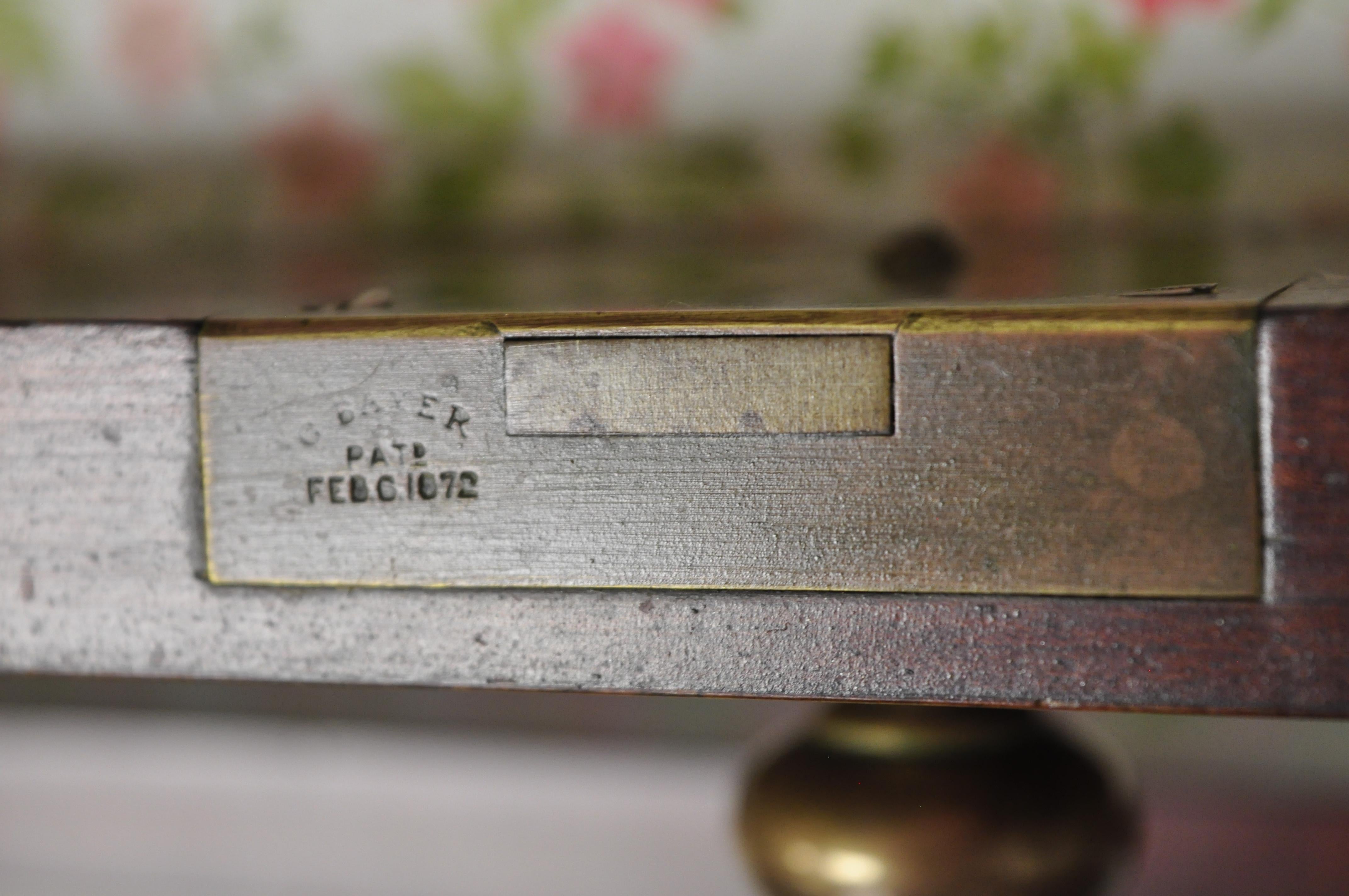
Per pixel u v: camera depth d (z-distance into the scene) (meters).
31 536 0.18
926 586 0.17
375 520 0.18
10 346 0.18
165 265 0.26
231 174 0.28
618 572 0.18
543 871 0.34
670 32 0.26
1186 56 0.25
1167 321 0.17
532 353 0.18
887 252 0.23
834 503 0.17
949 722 0.21
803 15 0.26
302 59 0.28
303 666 0.18
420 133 0.28
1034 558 0.17
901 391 0.17
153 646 0.18
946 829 0.21
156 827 0.35
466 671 0.18
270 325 0.18
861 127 0.26
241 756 0.35
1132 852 0.22
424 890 0.34
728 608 0.18
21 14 0.28
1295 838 0.31
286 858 0.35
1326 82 0.24
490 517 0.18
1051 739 0.22
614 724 0.34
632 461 0.18
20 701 0.36
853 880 0.21
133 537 0.18
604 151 0.27
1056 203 0.26
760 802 0.22
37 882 0.36
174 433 0.18
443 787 0.34
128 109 0.28
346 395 0.18
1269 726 0.32
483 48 0.27
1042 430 0.17
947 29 0.25
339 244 0.28
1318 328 0.17
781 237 0.26
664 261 0.23
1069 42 0.25
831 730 0.22
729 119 0.26
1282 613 0.17
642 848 0.34
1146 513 0.17
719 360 0.17
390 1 0.27
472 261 0.24
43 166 0.29
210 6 0.28
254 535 0.18
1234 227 0.25
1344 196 0.25
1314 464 0.17
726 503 0.18
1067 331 0.17
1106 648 0.17
